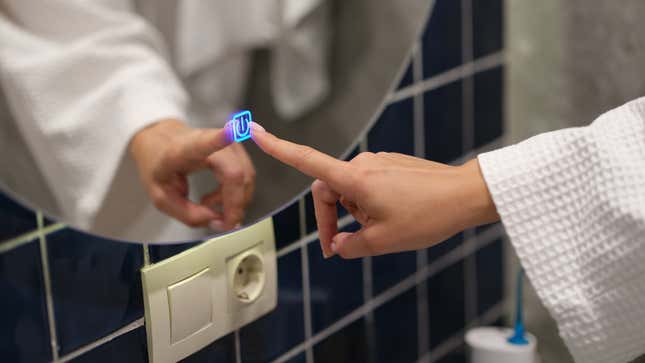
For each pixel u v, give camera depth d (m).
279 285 0.87
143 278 0.71
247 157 0.77
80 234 0.66
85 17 0.63
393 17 0.92
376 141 0.99
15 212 0.61
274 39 0.80
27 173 0.60
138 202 0.68
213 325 0.78
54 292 0.65
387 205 0.70
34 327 0.64
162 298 0.73
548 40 1.20
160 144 0.69
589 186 0.72
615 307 0.72
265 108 0.80
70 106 0.63
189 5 0.71
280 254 0.86
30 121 0.60
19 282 0.63
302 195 0.83
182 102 0.71
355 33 0.88
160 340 0.73
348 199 0.75
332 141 0.88
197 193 0.73
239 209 0.77
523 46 1.22
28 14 0.60
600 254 0.71
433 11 1.05
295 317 0.90
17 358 0.63
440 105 1.10
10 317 0.62
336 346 0.97
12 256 0.62
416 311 1.11
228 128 0.75
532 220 0.73
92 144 0.64
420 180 0.71
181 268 0.74
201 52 0.73
